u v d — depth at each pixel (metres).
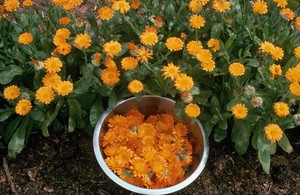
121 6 0.95
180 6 1.06
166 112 1.02
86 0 1.33
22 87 0.98
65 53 0.93
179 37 1.06
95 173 1.01
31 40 0.93
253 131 0.99
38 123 1.01
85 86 0.93
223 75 1.01
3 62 1.01
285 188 1.00
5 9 1.09
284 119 0.94
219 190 1.00
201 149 0.95
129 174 0.92
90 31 0.99
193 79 1.00
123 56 1.01
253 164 1.03
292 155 1.05
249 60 0.97
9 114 0.96
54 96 0.92
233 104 0.94
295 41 1.04
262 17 1.08
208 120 0.99
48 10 1.06
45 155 1.03
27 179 1.00
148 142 0.95
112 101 0.95
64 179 1.00
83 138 1.05
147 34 0.92
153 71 0.92
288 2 1.11
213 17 1.02
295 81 0.91
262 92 0.98
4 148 1.03
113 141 0.95
